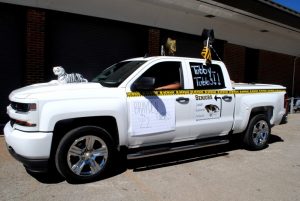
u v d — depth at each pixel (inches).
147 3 419.5
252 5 501.0
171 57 236.7
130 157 207.3
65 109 185.5
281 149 295.0
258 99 280.8
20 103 185.6
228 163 243.9
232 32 562.3
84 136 191.5
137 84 207.5
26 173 208.5
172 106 226.1
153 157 253.4
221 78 260.7
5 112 335.3
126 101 206.4
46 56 349.7
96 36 389.4
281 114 304.3
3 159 234.7
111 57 405.7
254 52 638.5
